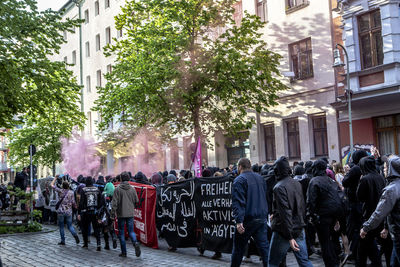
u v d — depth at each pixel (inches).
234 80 736.3
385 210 239.8
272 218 269.1
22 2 626.8
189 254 441.4
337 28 826.8
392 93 679.1
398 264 248.7
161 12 773.3
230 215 399.9
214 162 1102.4
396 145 733.3
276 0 949.8
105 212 481.4
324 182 301.6
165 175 713.6
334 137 827.4
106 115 865.5
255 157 994.1
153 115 833.5
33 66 612.7
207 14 734.5
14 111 612.4
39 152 1312.7
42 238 599.2
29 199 702.5
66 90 673.6
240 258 292.2
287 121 937.5
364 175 297.1
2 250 506.9
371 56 744.3
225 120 797.2
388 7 707.4
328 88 840.9
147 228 495.8
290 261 382.3
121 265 396.2
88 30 1774.1
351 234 347.9
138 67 753.0
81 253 470.0
